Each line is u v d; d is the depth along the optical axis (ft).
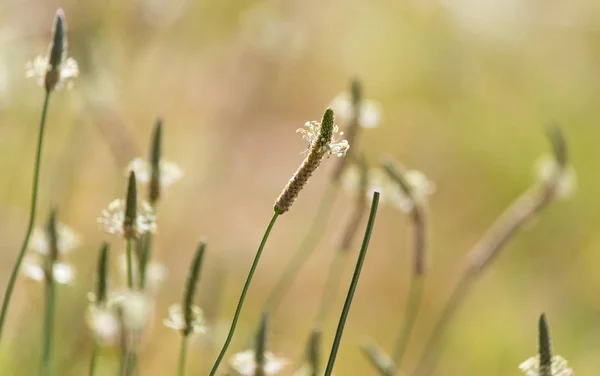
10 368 3.04
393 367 2.73
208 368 2.94
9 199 3.81
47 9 3.98
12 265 3.56
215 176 4.50
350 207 4.90
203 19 4.99
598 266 4.71
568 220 4.87
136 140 4.28
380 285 4.47
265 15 4.71
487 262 2.91
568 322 4.36
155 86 4.71
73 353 3.06
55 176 3.66
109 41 4.02
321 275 4.46
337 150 2.27
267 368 2.50
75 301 3.10
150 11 4.29
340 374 3.79
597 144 5.25
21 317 3.20
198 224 4.28
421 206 2.79
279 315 4.12
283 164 5.08
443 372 3.88
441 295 4.43
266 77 4.93
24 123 3.84
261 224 4.72
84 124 3.78
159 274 2.71
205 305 2.97
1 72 3.41
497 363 3.99
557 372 2.38
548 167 2.97
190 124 4.80
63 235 2.62
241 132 4.97
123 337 2.48
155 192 2.58
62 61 2.44
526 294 4.50
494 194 5.17
